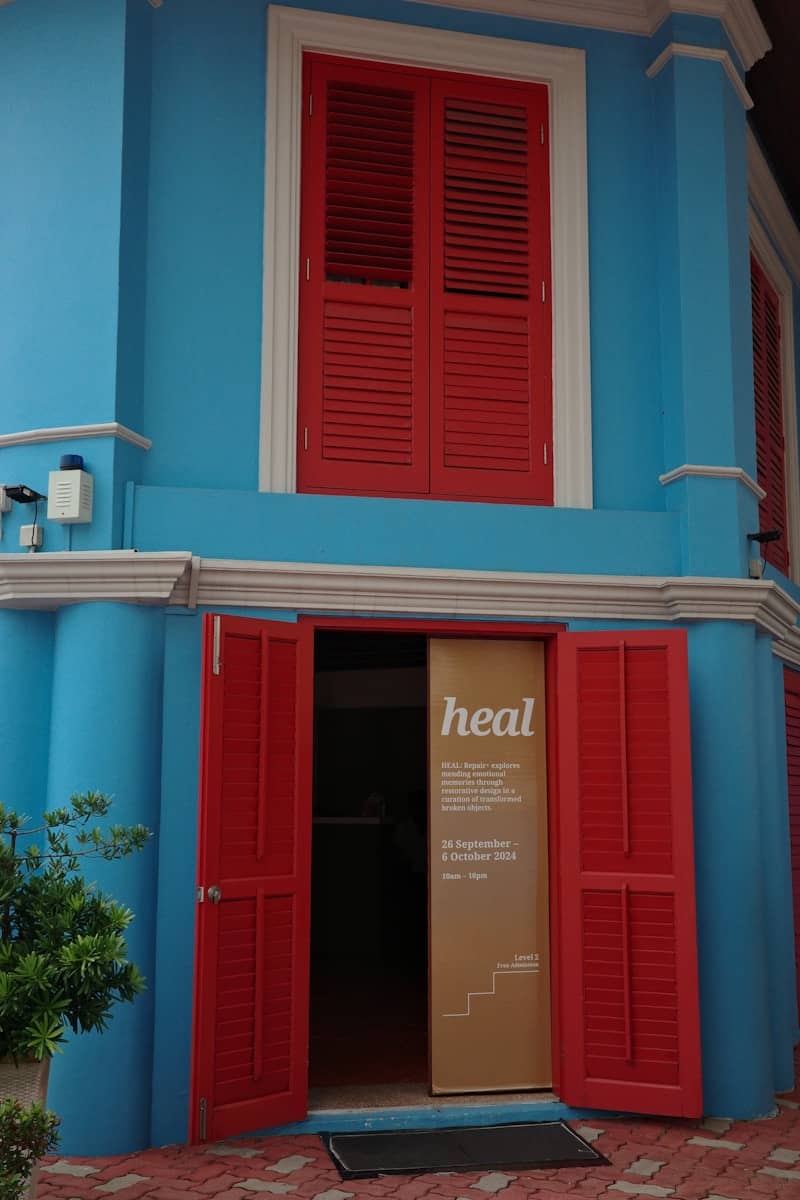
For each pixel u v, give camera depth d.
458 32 6.37
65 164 5.86
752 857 5.93
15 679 5.60
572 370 6.34
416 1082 6.05
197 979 5.14
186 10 6.11
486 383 6.26
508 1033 5.86
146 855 5.35
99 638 5.41
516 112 6.48
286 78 6.16
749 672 6.11
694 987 5.55
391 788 11.59
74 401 5.66
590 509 6.18
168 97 6.04
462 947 5.87
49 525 5.58
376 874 10.16
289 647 5.62
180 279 5.93
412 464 6.11
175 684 5.52
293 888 5.53
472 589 5.84
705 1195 4.71
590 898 5.73
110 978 4.11
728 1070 5.75
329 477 6.00
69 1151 5.07
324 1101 5.71
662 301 6.51
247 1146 5.22
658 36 6.64
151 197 5.96
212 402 5.89
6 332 5.89
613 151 6.59
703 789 5.95
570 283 6.40
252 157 6.10
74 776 5.35
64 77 5.93
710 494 6.20
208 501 5.71
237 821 5.34
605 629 6.07
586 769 5.82
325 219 6.18
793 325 9.36
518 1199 4.63
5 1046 3.96
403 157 6.30
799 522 8.92
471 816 5.96
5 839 5.43
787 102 7.52
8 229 5.97
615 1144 5.33
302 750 5.62
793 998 6.78
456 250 6.32
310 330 6.09
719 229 6.45
